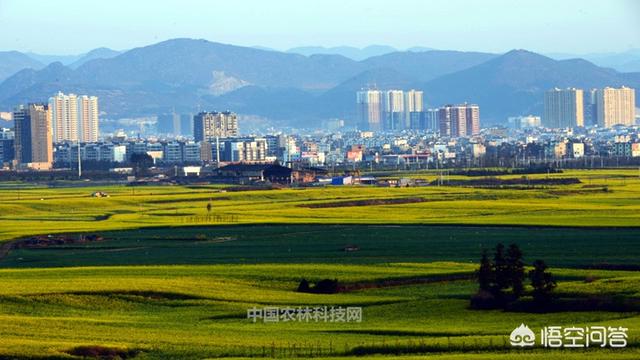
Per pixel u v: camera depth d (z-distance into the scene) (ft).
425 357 578.25
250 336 647.97
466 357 575.79
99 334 650.02
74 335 645.51
